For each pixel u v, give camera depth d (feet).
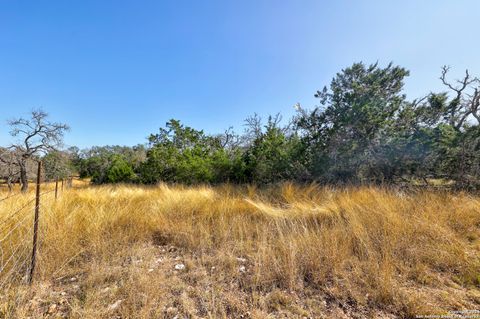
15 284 6.55
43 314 5.49
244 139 54.65
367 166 23.82
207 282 7.02
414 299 5.89
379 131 21.86
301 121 26.09
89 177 105.09
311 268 7.42
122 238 9.81
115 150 139.95
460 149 21.63
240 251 9.25
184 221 12.05
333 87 24.44
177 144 43.42
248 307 5.90
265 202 16.61
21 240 7.63
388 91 24.48
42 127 62.90
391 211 11.94
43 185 26.68
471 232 10.40
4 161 57.00
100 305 5.76
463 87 34.27
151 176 41.04
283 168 26.66
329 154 23.72
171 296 6.34
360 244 8.84
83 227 10.13
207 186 27.37
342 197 15.55
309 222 12.05
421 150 22.06
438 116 27.17
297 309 5.81
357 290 6.48
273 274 7.18
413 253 8.18
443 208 12.89
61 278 7.11
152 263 8.27
